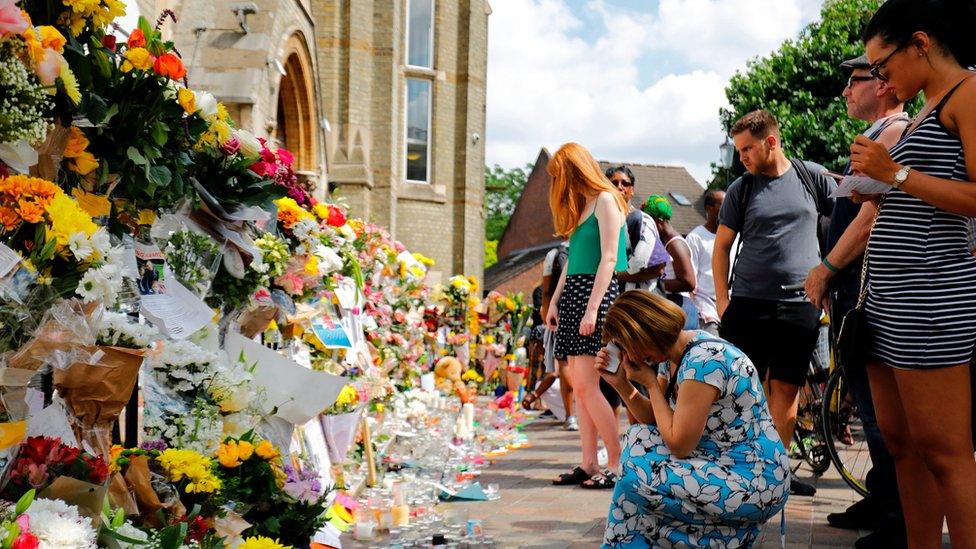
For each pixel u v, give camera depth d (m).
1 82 2.33
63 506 2.19
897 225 3.26
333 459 5.30
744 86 26.28
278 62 12.05
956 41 3.19
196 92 3.41
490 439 8.97
